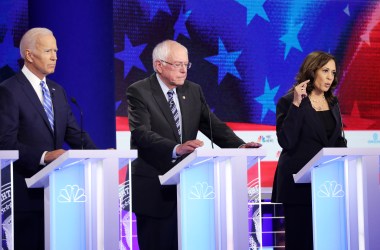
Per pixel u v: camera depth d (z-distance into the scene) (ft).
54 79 56.24
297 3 63.98
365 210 35.40
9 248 33.14
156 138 39.81
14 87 38.91
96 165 34.19
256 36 63.41
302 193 40.65
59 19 55.93
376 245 35.32
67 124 41.04
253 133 63.41
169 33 62.08
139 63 61.41
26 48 40.09
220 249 35.32
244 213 35.22
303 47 64.03
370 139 64.75
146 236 41.32
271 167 63.62
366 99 64.75
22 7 60.18
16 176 37.99
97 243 34.06
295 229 41.04
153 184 40.96
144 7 61.57
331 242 36.04
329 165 36.14
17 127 38.29
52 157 36.68
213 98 62.80
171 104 42.32
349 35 64.64
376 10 64.85
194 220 35.29
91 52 56.80
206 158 35.32
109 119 57.72
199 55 62.54
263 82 63.57
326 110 42.19
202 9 62.64
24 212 38.06
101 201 34.04
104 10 57.41
